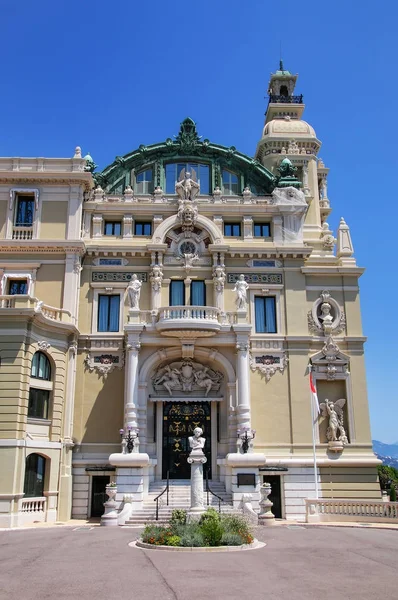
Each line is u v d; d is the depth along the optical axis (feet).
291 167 147.74
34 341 112.57
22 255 128.98
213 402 125.49
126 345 123.03
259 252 134.51
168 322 118.62
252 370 128.16
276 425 125.39
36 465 110.73
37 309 112.78
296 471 121.80
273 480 122.62
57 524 105.60
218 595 45.73
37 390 114.62
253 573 54.75
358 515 104.99
